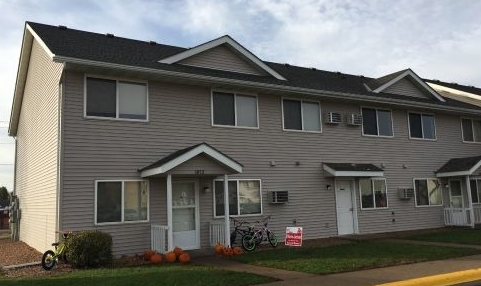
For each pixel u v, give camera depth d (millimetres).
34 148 17859
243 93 16906
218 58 16922
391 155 20750
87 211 13266
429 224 21484
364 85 21859
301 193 17766
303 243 16359
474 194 23000
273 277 9898
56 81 14305
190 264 12086
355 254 12945
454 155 23219
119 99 14266
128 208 13984
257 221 16500
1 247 18266
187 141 15367
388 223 20125
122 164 14039
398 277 9680
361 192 19516
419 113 22219
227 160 14508
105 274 10352
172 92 15336
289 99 18078
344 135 19359
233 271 10539
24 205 20188
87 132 13562
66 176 13078
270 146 17250
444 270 10383
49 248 14203
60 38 14992
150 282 9281
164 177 14656
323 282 9305
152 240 14031
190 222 15156
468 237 16844
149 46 17375
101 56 13844
